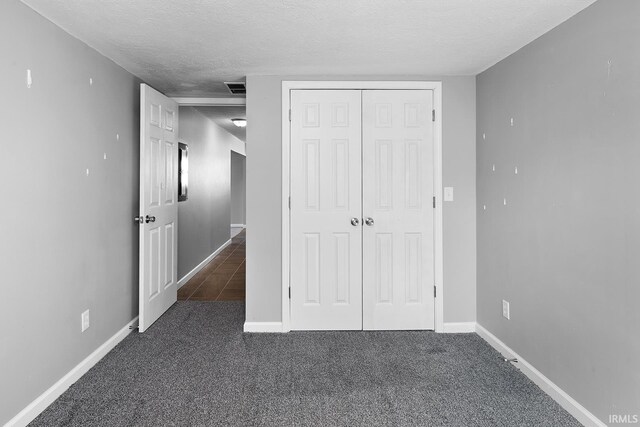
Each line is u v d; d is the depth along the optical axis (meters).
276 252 3.05
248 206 3.04
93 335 2.47
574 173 1.94
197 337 2.93
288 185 3.04
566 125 2.00
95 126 2.48
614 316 1.70
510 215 2.55
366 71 2.92
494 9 1.91
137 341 2.84
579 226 1.91
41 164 1.95
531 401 2.06
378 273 3.08
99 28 2.14
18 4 1.78
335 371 2.39
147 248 3.03
